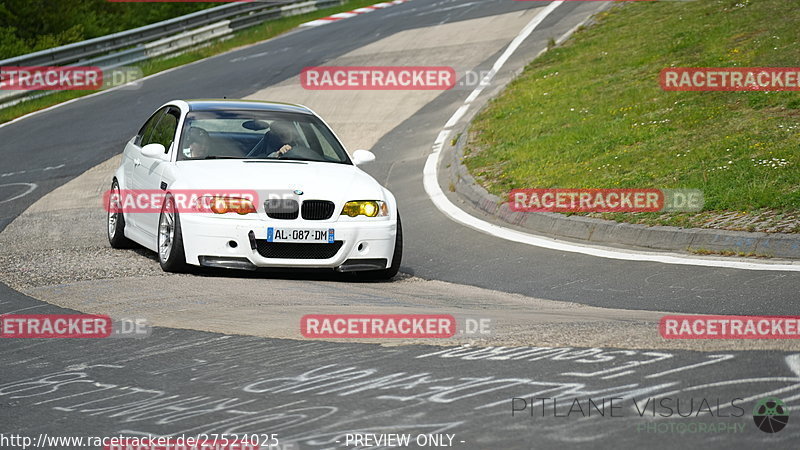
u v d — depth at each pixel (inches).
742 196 677.9
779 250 582.9
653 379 303.7
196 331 392.8
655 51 1230.9
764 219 631.2
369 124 1246.9
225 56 1943.9
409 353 349.7
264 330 392.8
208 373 330.3
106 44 1781.5
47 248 658.8
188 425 276.4
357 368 330.6
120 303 455.2
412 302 475.5
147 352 361.1
